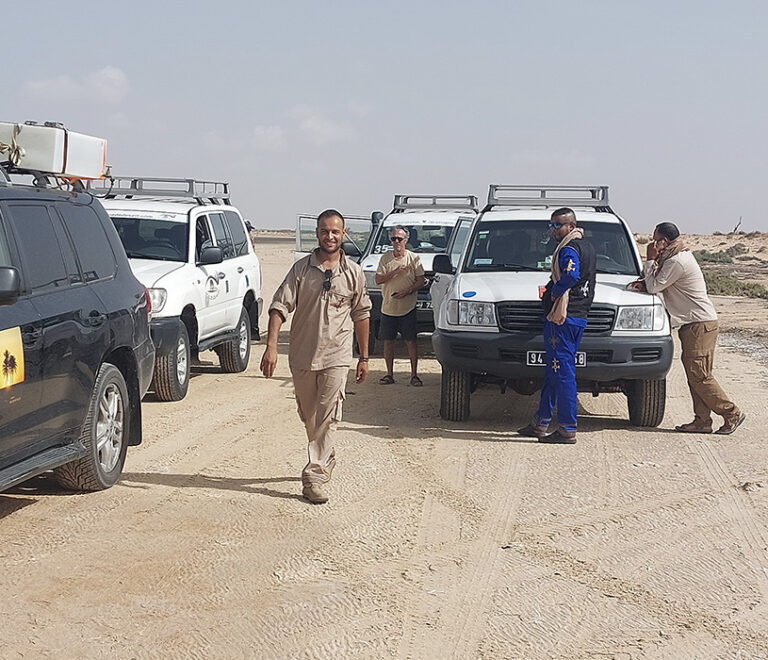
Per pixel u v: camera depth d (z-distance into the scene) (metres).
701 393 9.62
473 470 8.12
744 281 40.06
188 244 12.08
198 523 6.55
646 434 9.68
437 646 4.76
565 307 8.87
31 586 5.39
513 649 4.74
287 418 10.22
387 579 5.62
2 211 6.29
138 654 4.61
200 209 12.75
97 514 6.69
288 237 116.00
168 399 11.16
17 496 7.10
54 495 7.14
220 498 7.16
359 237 18.44
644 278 9.70
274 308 7.05
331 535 6.38
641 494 7.46
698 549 6.24
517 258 10.72
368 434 9.48
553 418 9.75
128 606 5.15
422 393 11.91
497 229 11.00
